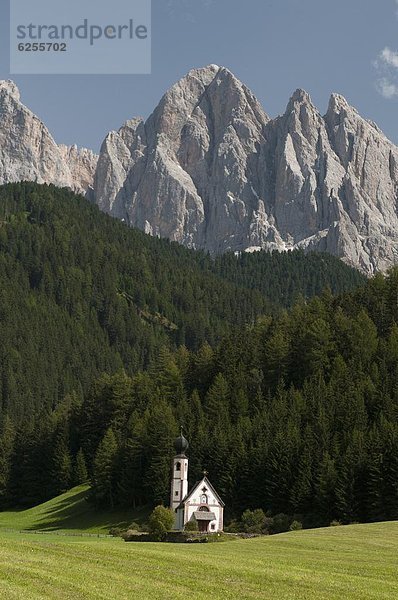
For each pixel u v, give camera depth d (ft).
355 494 655.35
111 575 264.93
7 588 230.07
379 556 373.40
